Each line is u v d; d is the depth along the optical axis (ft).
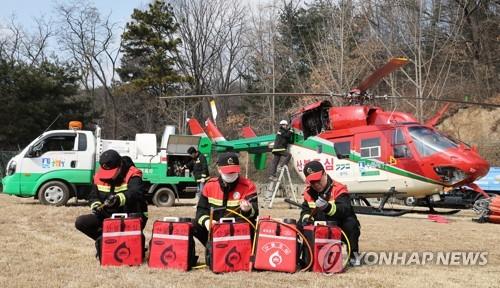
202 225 21.12
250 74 157.38
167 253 20.47
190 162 54.08
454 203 50.19
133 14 148.77
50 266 20.67
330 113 48.78
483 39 108.27
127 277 18.80
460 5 107.24
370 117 47.16
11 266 20.56
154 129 151.74
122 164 22.31
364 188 46.01
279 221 20.79
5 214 39.27
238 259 20.11
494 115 95.40
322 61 120.37
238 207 21.11
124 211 22.09
